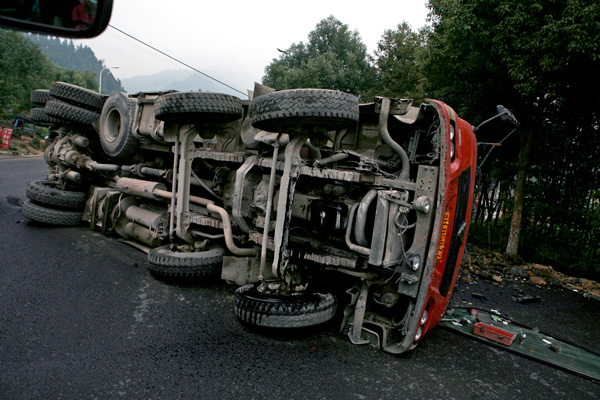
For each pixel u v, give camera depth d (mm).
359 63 27688
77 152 7406
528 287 6453
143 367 2818
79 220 7305
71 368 2711
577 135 7793
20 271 4574
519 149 8578
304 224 4176
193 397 2514
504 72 7020
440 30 7945
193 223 5082
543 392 3096
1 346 2900
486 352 3732
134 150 6637
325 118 3098
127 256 5676
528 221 8477
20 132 29516
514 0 6250
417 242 3252
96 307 3805
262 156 4480
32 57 29422
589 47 5676
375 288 3822
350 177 3246
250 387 2697
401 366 3236
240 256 4691
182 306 4055
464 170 3611
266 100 3264
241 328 3646
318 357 3234
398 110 3832
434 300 3445
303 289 3961
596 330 4797
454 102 8578
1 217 7438
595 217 7000
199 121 4477
